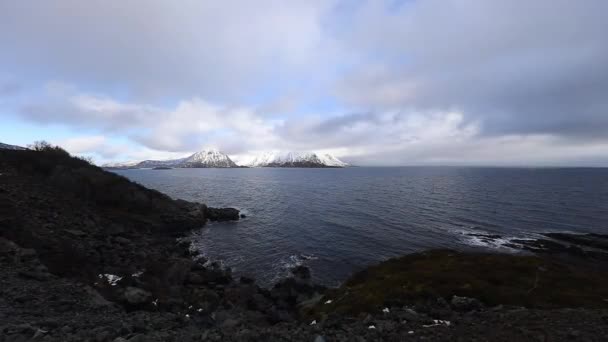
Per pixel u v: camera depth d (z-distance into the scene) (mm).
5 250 15961
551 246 47406
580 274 21484
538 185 149750
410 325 9812
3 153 41656
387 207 84938
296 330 8820
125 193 51594
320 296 24641
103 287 17562
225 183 178750
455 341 7980
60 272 17312
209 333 7926
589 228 59594
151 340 7160
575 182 168500
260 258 40750
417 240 50875
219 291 25969
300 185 167000
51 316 9789
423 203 91812
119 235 36156
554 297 16750
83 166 50094
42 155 45625
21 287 12062
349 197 109312
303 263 39094
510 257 25609
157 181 184750
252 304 23641
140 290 16156
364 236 53188
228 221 65750
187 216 59219
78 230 29031
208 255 41562
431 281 19125
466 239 51719
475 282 18328
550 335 8305
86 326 8711
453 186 149375
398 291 17516
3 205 25406
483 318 10641
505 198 101062
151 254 31391
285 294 27156
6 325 7898
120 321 9680
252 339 7551
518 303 15727
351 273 35812
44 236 22531
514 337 8242
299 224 62906
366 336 8227
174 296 20750
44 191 35938
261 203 94188
